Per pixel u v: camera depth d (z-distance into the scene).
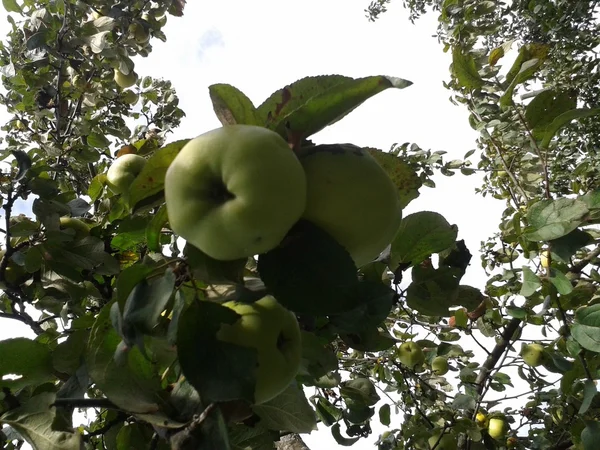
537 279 2.46
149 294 1.28
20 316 2.64
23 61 4.49
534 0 5.16
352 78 1.27
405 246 1.90
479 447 3.42
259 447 1.93
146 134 4.70
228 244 1.11
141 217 2.19
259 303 1.38
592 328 2.37
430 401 3.86
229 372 1.19
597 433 2.49
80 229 2.61
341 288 1.20
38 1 4.64
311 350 1.83
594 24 5.21
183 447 1.33
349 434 3.18
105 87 4.95
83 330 1.78
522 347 3.38
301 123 1.31
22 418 1.48
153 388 1.51
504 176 4.45
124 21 4.57
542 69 4.73
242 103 1.35
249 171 1.06
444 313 1.96
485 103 3.54
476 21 4.22
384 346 1.94
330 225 1.25
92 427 2.58
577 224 2.20
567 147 5.24
